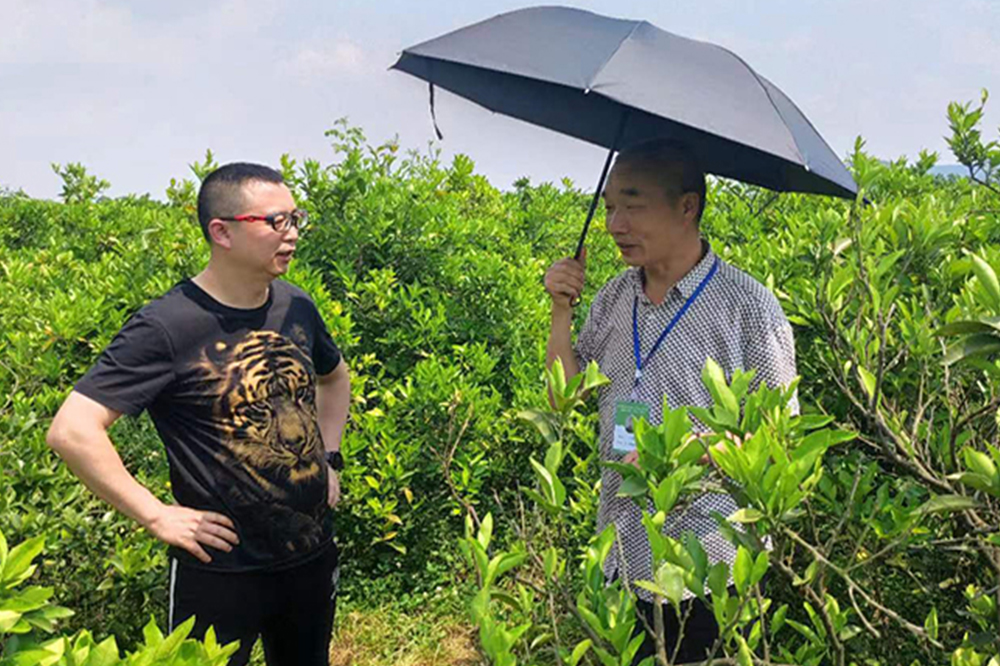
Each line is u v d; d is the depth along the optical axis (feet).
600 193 9.42
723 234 18.67
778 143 7.68
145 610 12.35
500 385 18.98
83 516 12.12
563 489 6.03
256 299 9.23
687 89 7.64
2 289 19.69
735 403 5.71
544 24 8.47
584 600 5.90
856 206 9.10
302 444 9.30
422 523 16.49
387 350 18.22
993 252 9.42
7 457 12.11
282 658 9.98
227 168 8.85
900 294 10.07
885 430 7.48
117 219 28.99
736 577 5.23
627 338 8.67
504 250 22.57
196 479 8.93
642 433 5.71
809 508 7.40
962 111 10.66
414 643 14.44
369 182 19.33
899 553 8.90
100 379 8.48
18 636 4.88
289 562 9.26
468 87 9.69
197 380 8.79
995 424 8.54
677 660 8.23
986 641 6.49
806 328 11.30
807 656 6.86
